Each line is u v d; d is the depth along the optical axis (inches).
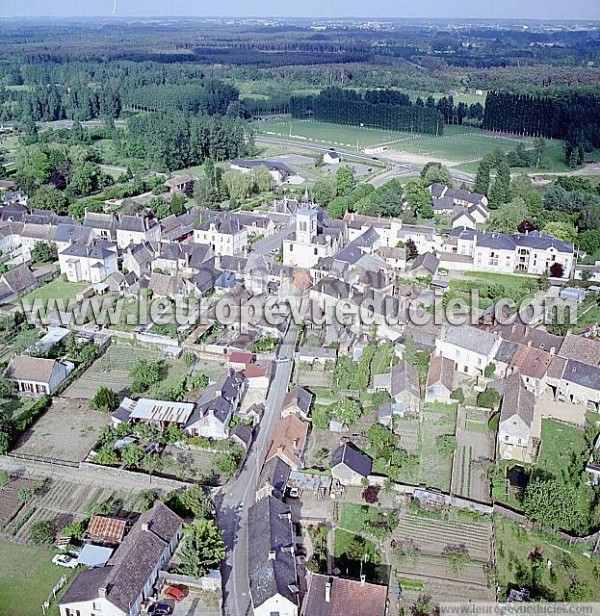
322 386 5654.5
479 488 4485.7
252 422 5083.7
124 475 4579.2
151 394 5502.0
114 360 6082.7
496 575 3779.5
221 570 3791.8
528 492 4173.2
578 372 5442.9
